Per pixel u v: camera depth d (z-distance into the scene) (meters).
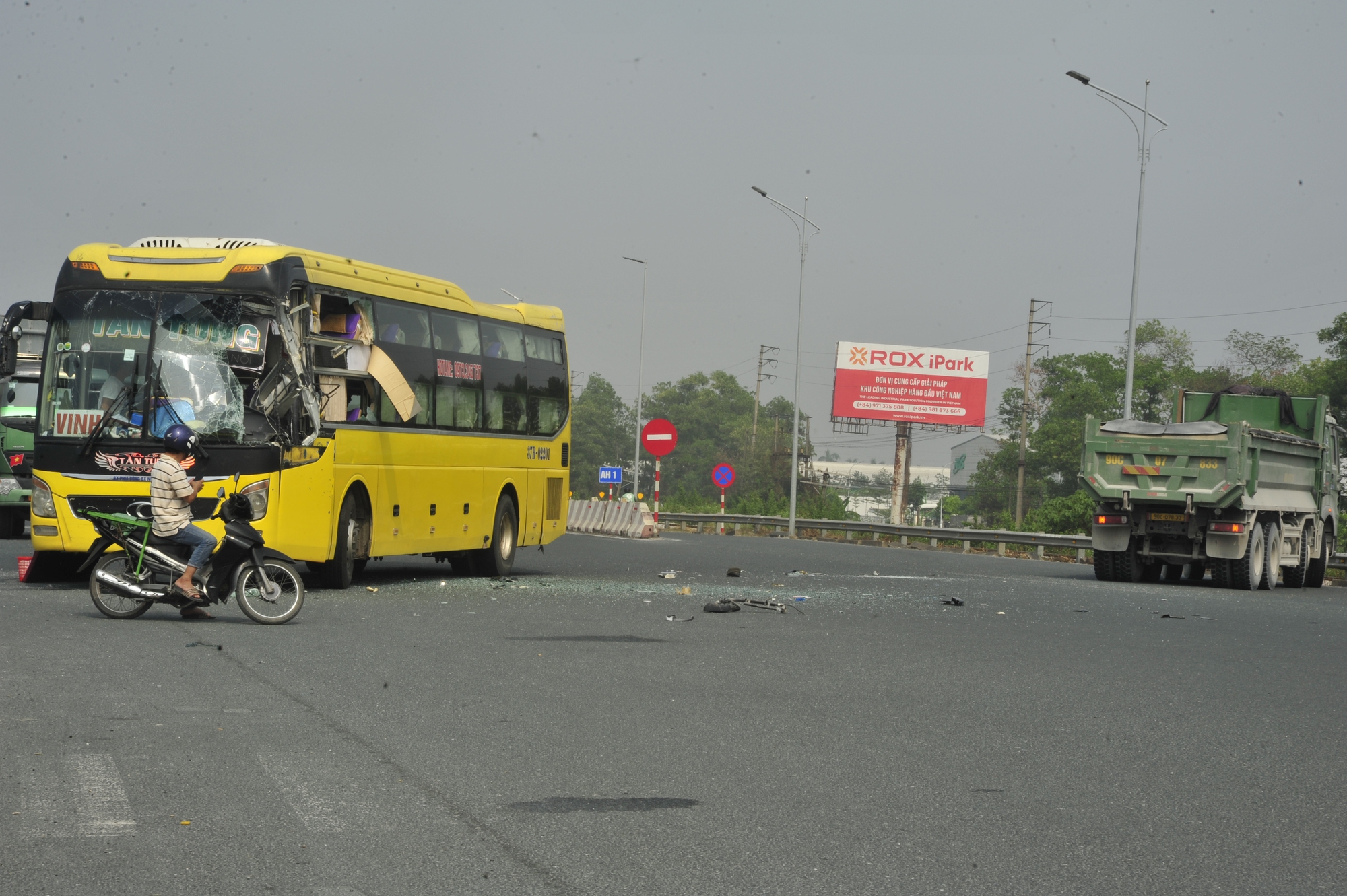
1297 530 26.38
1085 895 5.21
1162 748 8.34
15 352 15.62
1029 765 7.67
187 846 5.47
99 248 15.59
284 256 15.67
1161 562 25.81
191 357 15.09
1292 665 12.81
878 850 5.75
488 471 20.42
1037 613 17.39
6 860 5.21
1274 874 5.59
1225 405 28.41
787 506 60.59
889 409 78.31
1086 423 24.70
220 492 14.88
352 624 13.38
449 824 5.95
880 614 16.48
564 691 9.70
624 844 5.72
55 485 14.90
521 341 21.62
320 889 4.97
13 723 7.74
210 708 8.45
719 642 12.98
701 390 161.12
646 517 40.28
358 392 17.08
